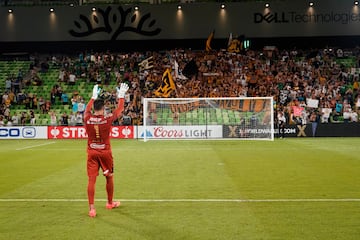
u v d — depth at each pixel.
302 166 11.92
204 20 32.50
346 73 30.03
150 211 6.69
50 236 5.41
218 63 31.75
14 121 27.27
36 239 5.29
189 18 32.62
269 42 33.19
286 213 6.51
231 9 32.38
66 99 29.20
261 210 6.72
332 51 32.06
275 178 9.83
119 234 5.46
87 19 33.00
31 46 33.94
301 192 8.14
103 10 32.97
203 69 31.39
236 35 32.38
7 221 6.16
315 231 5.56
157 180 9.64
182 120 23.97
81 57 32.62
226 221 6.07
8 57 34.06
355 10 31.94
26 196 7.95
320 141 21.44
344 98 27.70
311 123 24.53
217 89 29.50
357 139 22.70
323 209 6.76
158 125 24.03
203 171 11.04
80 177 10.23
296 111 25.66
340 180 9.51
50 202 7.42
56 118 27.53
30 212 6.70
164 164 12.56
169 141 22.34
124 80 30.66
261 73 30.72
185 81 30.70
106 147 6.59
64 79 31.38
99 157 6.54
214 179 9.73
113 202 7.02
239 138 23.48
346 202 7.25
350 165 12.09
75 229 5.71
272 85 29.64
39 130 25.62
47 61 33.31
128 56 32.88
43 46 33.97
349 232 5.50
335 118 26.75
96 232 5.56
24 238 5.34
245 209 6.79
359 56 31.59
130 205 7.12
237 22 32.38
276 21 32.22
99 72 32.03
